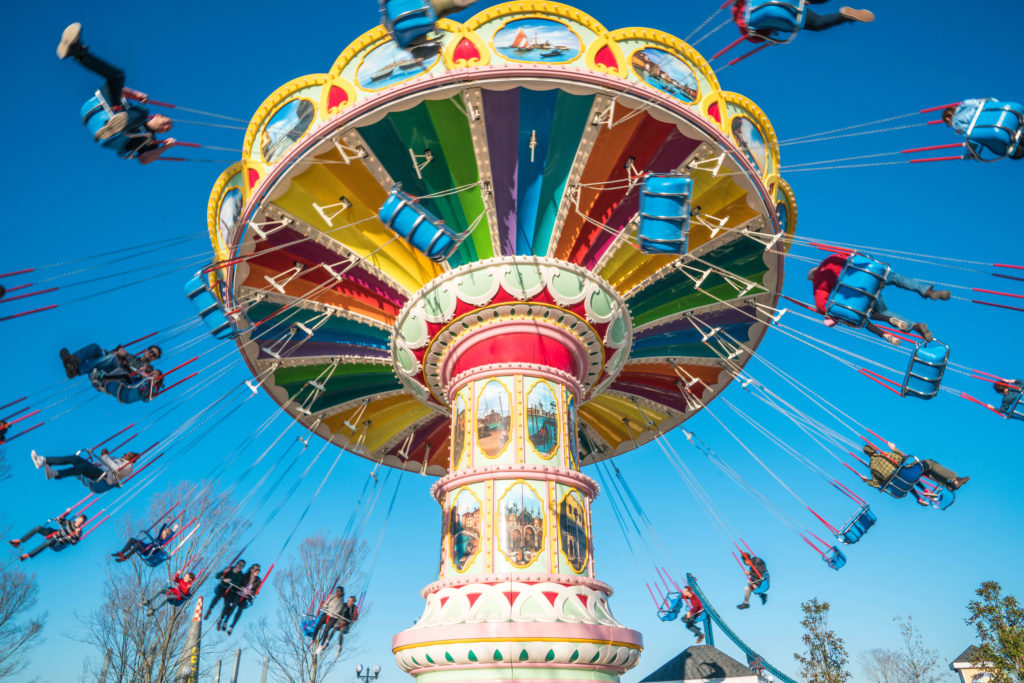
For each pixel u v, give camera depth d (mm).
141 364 13352
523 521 13906
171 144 12164
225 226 16859
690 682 28328
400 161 15195
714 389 21703
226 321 15477
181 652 28031
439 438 23203
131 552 14844
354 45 14727
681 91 14641
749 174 15469
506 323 15500
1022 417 13375
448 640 12594
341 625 16703
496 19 14328
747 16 11836
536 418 14984
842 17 11750
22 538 13039
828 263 14484
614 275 16625
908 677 50094
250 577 15883
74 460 13211
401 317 16281
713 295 18297
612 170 15531
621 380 20688
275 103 15422
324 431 21859
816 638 44656
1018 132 11172
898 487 16109
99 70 10602
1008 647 28875
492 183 15164
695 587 21469
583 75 13797
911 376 14031
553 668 12508
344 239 16172
